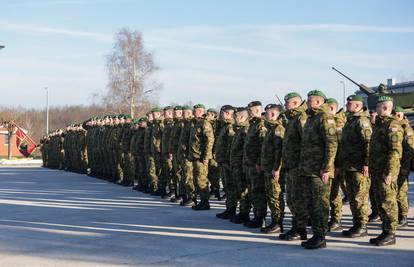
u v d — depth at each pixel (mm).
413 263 6309
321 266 6168
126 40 44969
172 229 8688
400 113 9148
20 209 11227
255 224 8805
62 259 6531
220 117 10352
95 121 20672
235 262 6359
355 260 6469
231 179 9812
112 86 44656
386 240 7379
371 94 18344
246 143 8828
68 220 9648
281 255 6754
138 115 44438
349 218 10031
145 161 14648
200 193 11023
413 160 8992
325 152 7074
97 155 19859
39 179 19703
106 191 15047
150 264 6258
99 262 6363
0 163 35781
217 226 8984
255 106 8797
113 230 8602
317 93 7250
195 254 6805
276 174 8109
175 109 12625
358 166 7926
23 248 7191
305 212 7602
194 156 10969
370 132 7832
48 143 28797
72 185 17047
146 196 13742
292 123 7641
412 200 12516
